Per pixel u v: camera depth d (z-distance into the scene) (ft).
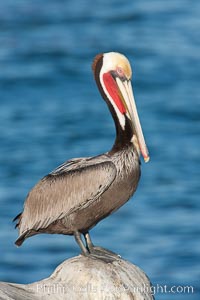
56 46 175.32
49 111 140.46
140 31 183.62
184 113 136.77
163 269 85.46
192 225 95.14
